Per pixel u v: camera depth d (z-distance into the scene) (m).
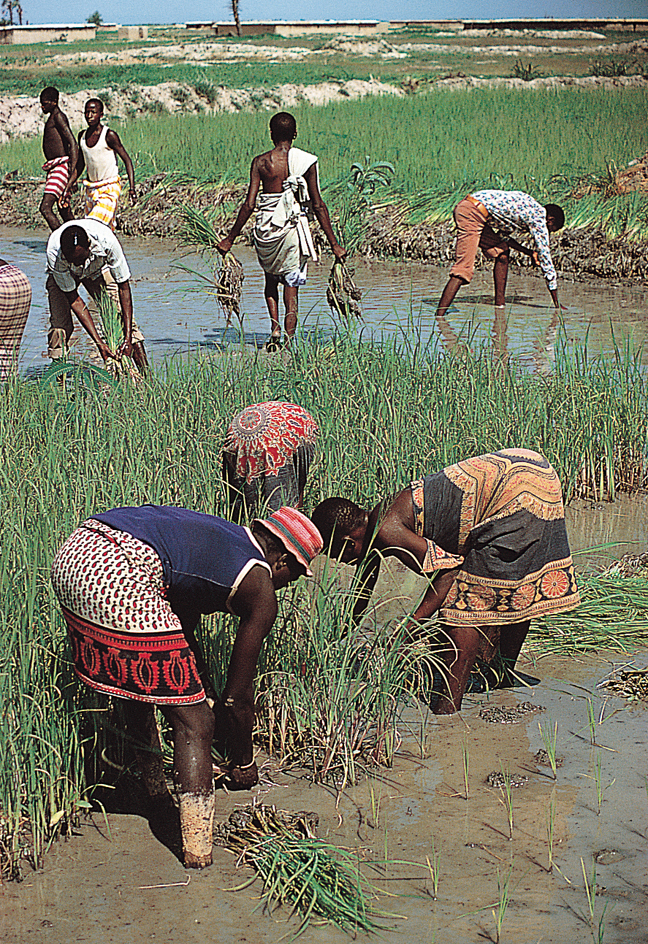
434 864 3.63
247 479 5.51
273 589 3.79
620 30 98.12
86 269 8.62
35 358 10.27
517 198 12.11
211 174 22.56
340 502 4.59
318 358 8.48
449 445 6.91
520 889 3.48
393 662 4.45
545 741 4.44
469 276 12.38
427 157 23.30
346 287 10.60
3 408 7.34
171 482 5.80
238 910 3.42
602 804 3.96
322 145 25.53
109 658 3.61
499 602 4.66
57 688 4.00
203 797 3.62
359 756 4.35
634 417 7.89
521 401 7.91
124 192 22.42
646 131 26.19
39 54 76.31
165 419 6.96
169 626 3.58
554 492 4.72
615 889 3.47
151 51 74.75
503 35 94.25
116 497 5.38
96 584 3.57
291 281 10.51
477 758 4.33
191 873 3.62
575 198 18.58
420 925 3.32
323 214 10.47
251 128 30.27
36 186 24.97
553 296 12.25
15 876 3.60
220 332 11.81
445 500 4.60
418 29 107.44
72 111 44.09
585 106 32.94
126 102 45.72
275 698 4.48
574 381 8.34
